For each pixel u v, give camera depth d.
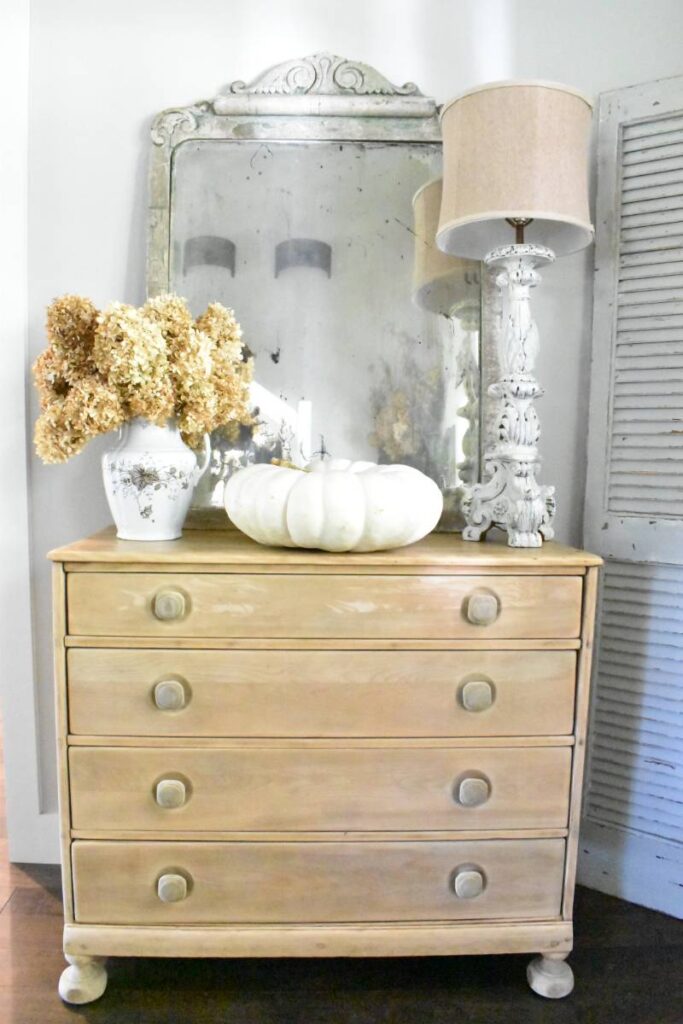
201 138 1.57
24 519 1.61
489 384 1.58
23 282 1.58
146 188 1.61
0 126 1.55
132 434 1.32
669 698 1.56
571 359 1.67
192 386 1.27
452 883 1.25
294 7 1.60
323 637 1.20
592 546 1.64
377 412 1.59
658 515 1.56
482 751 1.24
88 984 1.27
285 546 1.25
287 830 1.23
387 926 1.25
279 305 1.58
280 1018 1.25
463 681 1.22
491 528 1.54
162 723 1.20
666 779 1.57
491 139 1.24
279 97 1.58
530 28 1.62
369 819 1.23
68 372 1.24
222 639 1.19
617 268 1.58
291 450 1.58
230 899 1.24
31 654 1.64
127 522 1.31
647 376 1.56
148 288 1.57
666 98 1.50
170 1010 1.27
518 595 1.21
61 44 1.59
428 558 1.18
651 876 1.60
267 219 1.58
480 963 1.42
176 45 1.60
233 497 1.25
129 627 1.18
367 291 1.59
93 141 1.60
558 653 1.23
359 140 1.59
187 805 1.22
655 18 1.60
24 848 1.69
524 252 1.30
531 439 1.33
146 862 1.23
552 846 1.26
